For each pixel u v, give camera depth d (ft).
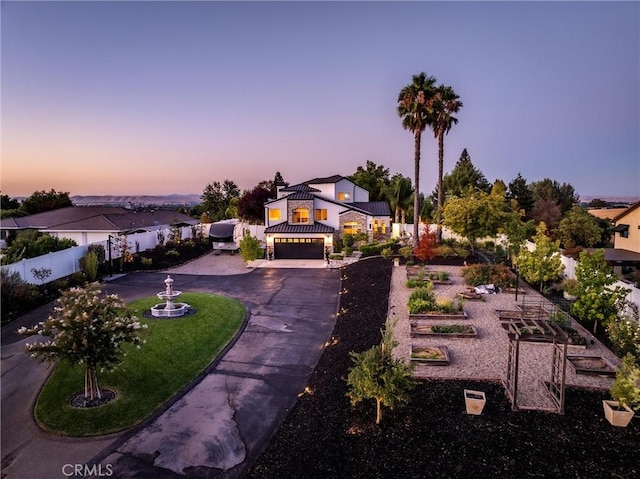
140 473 25.89
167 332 50.49
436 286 69.05
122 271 92.43
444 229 122.62
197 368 41.70
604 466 23.29
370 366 27.71
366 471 24.04
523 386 33.32
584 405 30.04
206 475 25.68
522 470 23.13
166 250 111.45
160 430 30.78
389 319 52.21
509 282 66.90
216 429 30.94
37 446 28.73
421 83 101.24
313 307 65.82
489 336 45.73
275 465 25.98
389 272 80.84
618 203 252.42
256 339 50.98
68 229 112.16
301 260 112.16
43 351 29.86
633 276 69.51
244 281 85.76
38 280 68.13
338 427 28.99
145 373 39.65
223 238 125.59
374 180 189.88
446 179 191.62
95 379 34.63
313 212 122.11
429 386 33.58
